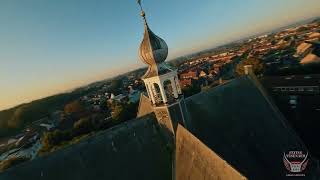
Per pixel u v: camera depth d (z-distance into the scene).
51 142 86.25
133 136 21.89
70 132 89.75
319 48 131.50
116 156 20.39
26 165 17.34
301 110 34.41
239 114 26.95
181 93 23.61
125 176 19.86
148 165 21.14
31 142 136.50
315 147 30.31
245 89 29.75
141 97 31.48
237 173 12.20
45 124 172.00
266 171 23.45
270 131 27.38
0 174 16.44
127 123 22.28
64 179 17.89
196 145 17.41
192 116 24.09
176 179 19.33
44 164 17.83
